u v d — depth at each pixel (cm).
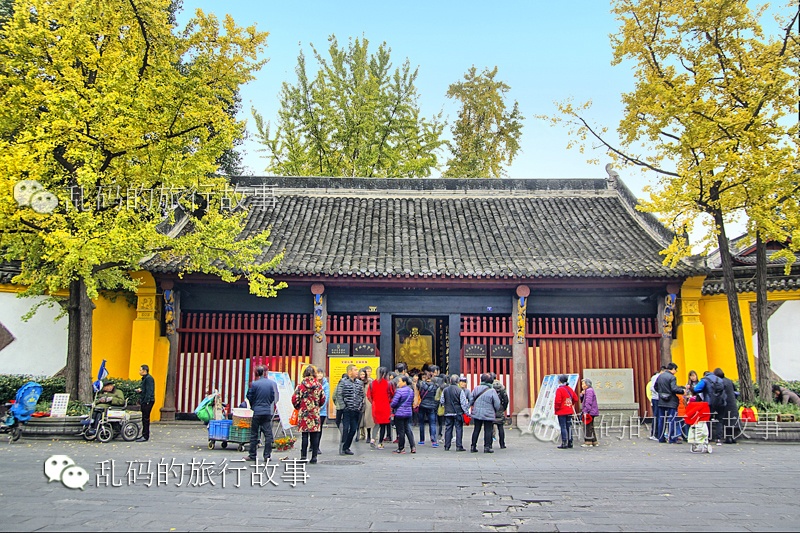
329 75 3562
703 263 1933
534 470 1123
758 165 1616
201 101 1569
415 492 905
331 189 2417
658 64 1817
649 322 2022
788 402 1767
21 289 1966
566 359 1983
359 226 2194
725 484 978
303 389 1193
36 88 1452
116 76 1433
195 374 1934
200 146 1647
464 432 1859
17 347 1947
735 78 1686
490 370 1972
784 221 1672
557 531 688
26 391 1502
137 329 1927
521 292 1939
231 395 1925
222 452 1329
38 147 1380
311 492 898
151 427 1786
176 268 1842
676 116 1714
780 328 2028
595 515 763
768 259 2116
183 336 1950
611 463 1220
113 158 1548
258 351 1947
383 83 3678
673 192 1719
